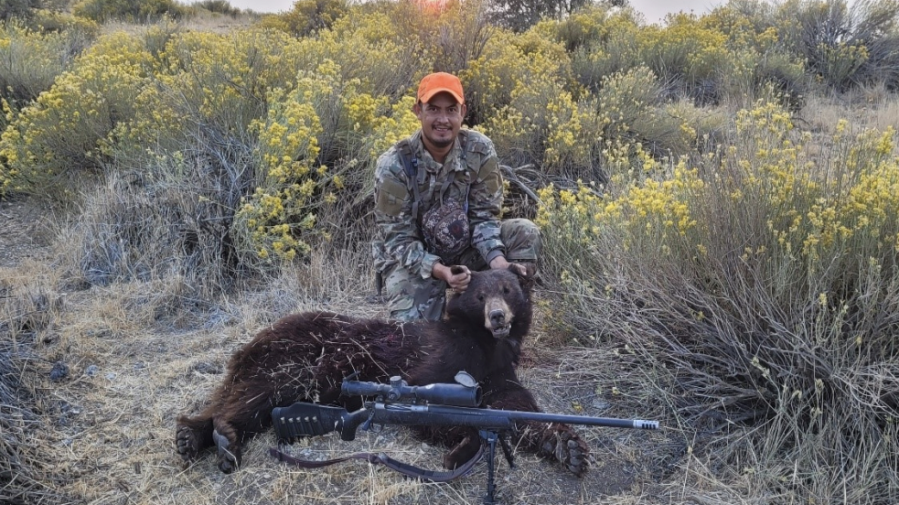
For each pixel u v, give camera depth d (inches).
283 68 303.3
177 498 135.9
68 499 134.6
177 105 276.8
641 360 170.2
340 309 213.3
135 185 260.8
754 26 561.0
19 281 222.1
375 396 143.6
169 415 160.9
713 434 153.0
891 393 140.3
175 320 205.6
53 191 283.6
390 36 414.6
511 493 138.3
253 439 153.1
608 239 184.9
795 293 152.3
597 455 149.2
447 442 149.3
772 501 133.4
